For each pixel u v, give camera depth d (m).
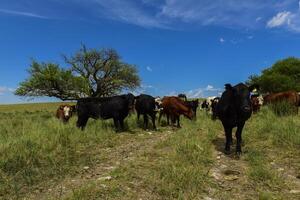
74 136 13.37
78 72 39.62
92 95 39.97
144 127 18.28
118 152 11.75
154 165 9.46
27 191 7.70
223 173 8.94
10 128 15.75
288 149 10.86
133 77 40.38
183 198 7.08
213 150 11.52
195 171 8.45
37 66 35.81
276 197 7.28
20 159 9.59
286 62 75.31
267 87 70.38
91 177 8.66
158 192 7.46
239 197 7.38
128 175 8.51
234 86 11.10
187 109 18.67
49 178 8.59
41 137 12.14
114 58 39.44
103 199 7.04
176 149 10.87
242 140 12.59
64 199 6.97
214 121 17.38
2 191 7.63
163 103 19.06
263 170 8.62
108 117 17.17
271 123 14.22
